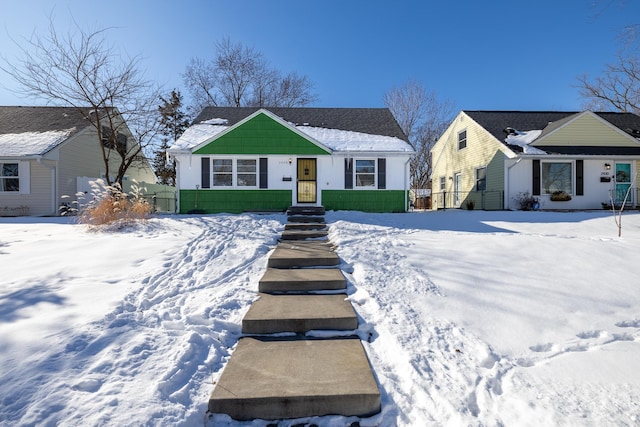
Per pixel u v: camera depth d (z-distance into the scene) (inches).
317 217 410.0
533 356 111.1
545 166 572.7
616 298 151.3
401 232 313.4
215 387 93.3
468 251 224.4
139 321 126.7
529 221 403.5
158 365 99.3
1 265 191.8
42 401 80.5
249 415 88.6
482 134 657.0
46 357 96.5
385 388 97.0
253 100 1202.0
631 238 279.1
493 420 82.6
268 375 99.7
